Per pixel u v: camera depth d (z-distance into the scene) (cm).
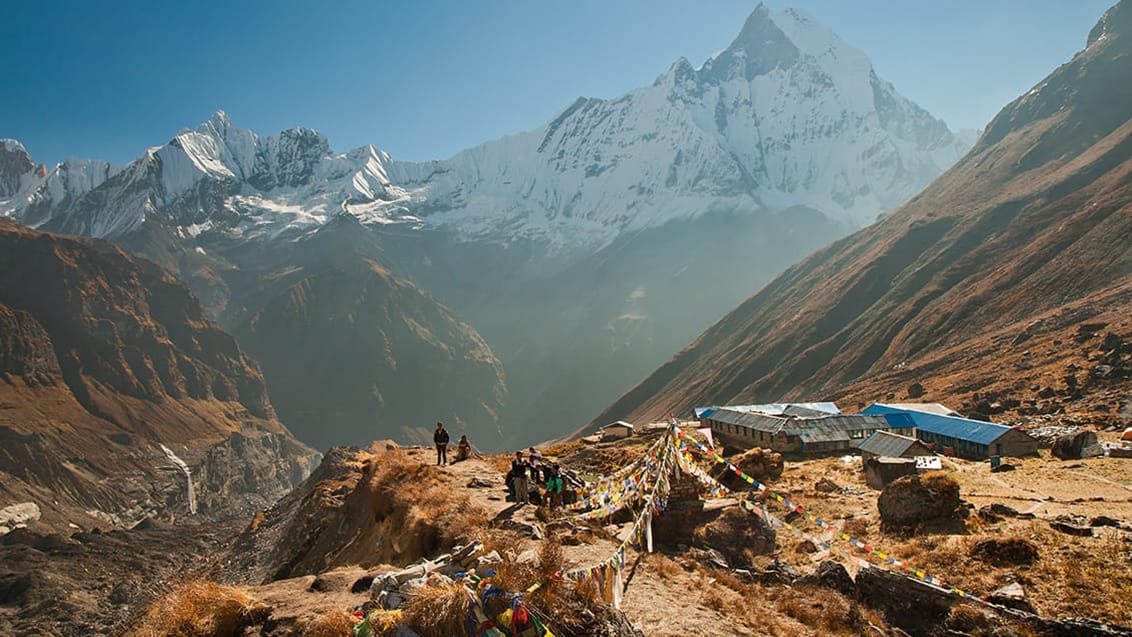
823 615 1634
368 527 2903
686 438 2208
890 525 2606
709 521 2316
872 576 1819
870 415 6012
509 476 2341
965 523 2516
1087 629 1602
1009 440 5341
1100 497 3209
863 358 17875
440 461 3466
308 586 1340
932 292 18712
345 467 11762
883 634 1599
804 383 18775
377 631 948
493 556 1141
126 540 15738
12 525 19038
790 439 5566
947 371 12612
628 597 1453
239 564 8412
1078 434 4812
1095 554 2123
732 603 1548
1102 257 14362
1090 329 10238
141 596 10875
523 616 945
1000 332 13762
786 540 2433
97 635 9662
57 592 11875
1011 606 1777
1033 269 16162
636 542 1888
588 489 2422
